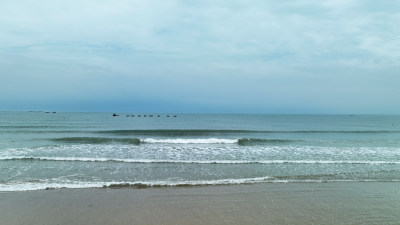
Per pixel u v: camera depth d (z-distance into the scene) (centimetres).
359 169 1219
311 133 3234
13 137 2328
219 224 634
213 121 7012
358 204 778
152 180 1002
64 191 862
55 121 5269
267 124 5666
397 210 734
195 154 1584
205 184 960
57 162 1288
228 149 1791
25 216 664
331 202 793
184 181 989
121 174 1086
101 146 1830
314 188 930
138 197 818
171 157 1480
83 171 1123
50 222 633
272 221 653
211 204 767
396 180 1036
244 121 7194
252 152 1672
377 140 2420
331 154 1612
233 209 731
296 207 750
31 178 1005
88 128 3569
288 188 927
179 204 764
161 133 2970
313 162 1349
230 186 943
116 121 5991
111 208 725
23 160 1319
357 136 2906
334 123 6575
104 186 921
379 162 1359
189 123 5806
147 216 676
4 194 823
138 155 1523
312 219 668
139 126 4447
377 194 870
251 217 677
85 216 670
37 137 2341
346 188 934
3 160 1312
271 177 1064
